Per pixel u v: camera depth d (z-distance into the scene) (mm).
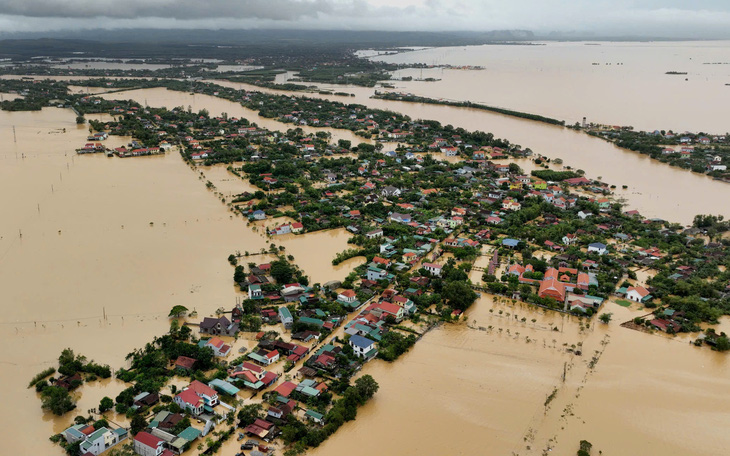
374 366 144000
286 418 121688
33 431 118188
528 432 119812
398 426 121562
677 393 134250
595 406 128750
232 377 136000
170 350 145000
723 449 116125
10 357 143250
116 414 123188
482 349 152125
